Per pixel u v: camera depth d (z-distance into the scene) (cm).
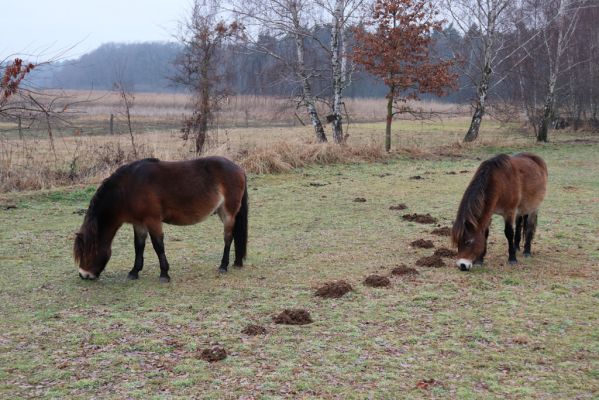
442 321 591
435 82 2122
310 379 467
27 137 2509
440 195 1364
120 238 982
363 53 2134
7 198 1252
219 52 2133
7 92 1135
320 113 3384
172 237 989
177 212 738
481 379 466
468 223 756
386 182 1545
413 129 3291
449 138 2816
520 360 499
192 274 777
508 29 2823
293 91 2417
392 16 2114
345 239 963
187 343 543
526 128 3375
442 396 439
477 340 543
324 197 1338
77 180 1448
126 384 462
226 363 498
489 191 754
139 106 4991
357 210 1201
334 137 2191
